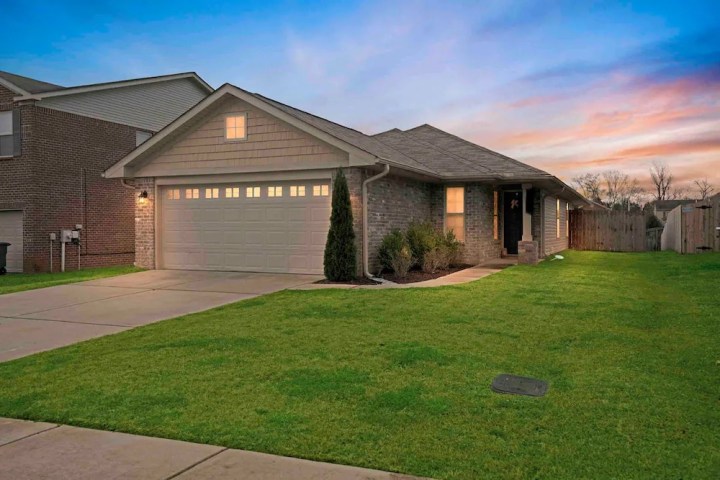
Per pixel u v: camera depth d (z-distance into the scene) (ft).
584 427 13.15
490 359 19.16
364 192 42.42
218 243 47.57
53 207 57.06
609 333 22.75
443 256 47.98
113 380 17.38
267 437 12.84
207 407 14.84
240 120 45.47
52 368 18.99
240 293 35.40
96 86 61.05
